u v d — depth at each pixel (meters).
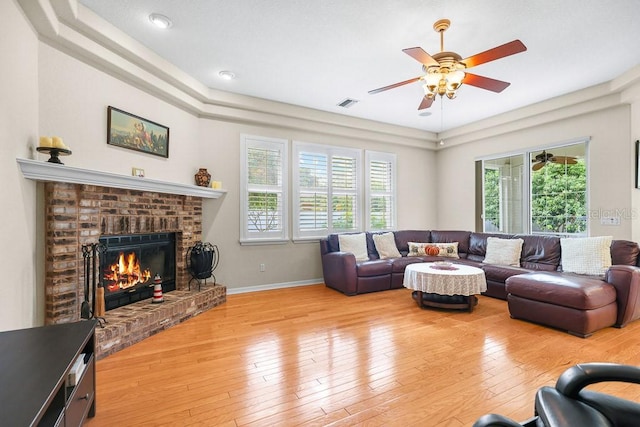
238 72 3.66
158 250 3.66
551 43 3.00
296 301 4.08
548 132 4.67
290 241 4.97
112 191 2.94
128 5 2.45
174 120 3.85
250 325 3.18
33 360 1.19
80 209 2.61
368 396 1.90
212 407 1.79
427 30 2.79
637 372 1.25
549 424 1.12
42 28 2.30
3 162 1.87
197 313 3.52
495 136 5.43
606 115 4.02
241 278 4.57
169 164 3.77
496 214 5.47
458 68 2.46
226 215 4.47
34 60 2.29
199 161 4.30
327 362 2.35
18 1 2.01
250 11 2.53
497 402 1.83
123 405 1.81
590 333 2.83
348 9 2.50
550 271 3.97
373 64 3.46
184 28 2.77
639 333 2.90
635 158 3.69
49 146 2.24
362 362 2.35
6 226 1.91
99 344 2.41
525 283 3.23
